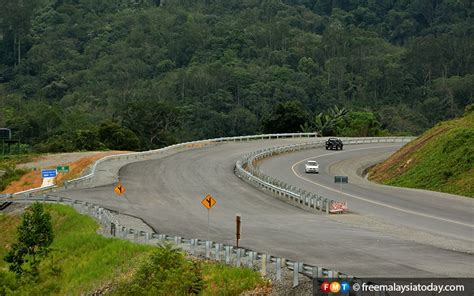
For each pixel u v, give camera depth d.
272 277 29.61
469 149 71.25
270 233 41.56
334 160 95.31
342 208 51.22
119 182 71.25
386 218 48.03
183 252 34.66
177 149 101.38
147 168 81.38
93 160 88.50
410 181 73.31
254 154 91.19
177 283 30.66
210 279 31.20
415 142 87.19
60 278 40.91
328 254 33.84
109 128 121.50
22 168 91.56
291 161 92.44
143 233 42.09
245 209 54.28
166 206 56.72
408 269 29.67
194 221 48.44
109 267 38.34
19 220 59.75
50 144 119.44
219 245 34.22
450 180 68.44
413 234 40.69
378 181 80.12
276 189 62.56
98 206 53.69
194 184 69.81
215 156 93.56
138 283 31.91
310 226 44.56
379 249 35.31
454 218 47.88
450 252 34.31
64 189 67.56
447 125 85.12
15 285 40.59
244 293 29.03
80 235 46.69
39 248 44.19
